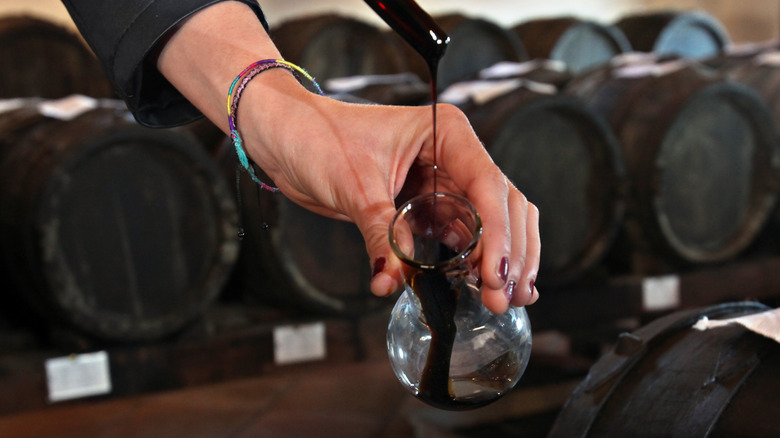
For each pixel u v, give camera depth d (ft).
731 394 2.46
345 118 2.63
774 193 10.19
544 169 9.11
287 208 8.48
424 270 2.09
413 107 2.64
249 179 8.21
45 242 7.18
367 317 8.73
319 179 2.61
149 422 8.94
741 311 3.14
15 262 7.50
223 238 8.14
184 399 9.71
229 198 8.14
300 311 8.71
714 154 9.93
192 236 8.13
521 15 17.57
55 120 8.07
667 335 2.94
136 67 2.81
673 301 9.63
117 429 8.75
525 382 8.70
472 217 2.11
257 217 8.18
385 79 10.34
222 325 8.44
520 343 2.29
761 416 2.35
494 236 2.20
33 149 7.59
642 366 2.82
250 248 8.41
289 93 2.70
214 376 8.05
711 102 9.75
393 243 2.12
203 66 2.81
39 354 7.50
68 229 7.55
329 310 8.55
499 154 8.64
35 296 7.61
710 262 9.81
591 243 9.37
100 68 12.59
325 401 9.50
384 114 2.62
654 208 9.29
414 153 2.58
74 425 8.89
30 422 9.00
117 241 7.80
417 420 7.48
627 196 9.58
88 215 7.64
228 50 2.77
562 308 9.12
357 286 8.89
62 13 13.74
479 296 2.19
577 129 9.21
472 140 2.50
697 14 15.16
